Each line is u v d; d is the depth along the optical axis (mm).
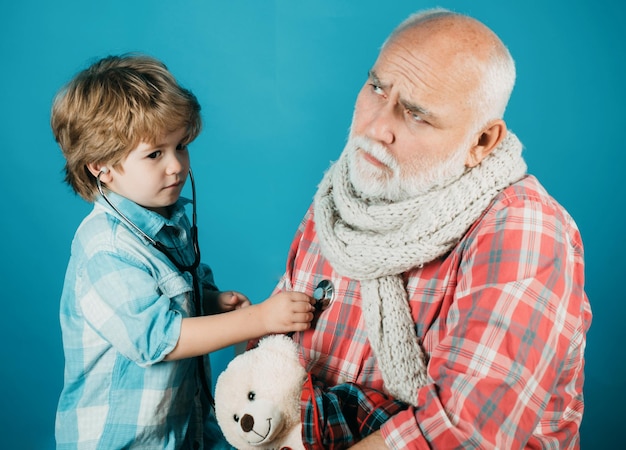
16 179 2230
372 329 1127
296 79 2289
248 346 1366
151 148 1300
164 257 1352
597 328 1991
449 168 1098
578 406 1187
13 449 1982
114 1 2307
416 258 1100
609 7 2174
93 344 1305
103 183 1367
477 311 996
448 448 950
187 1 2305
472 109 1056
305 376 1113
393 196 1145
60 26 2301
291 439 1074
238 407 1075
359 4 2299
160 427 1314
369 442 997
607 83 2158
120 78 1295
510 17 2184
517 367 953
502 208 1061
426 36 1062
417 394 1060
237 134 2279
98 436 1312
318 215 1253
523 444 961
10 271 2172
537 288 984
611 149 2129
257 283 2221
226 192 2262
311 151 2270
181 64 2303
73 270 1337
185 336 1225
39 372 2064
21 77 2273
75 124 1297
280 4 2305
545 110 2160
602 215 2086
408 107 1064
